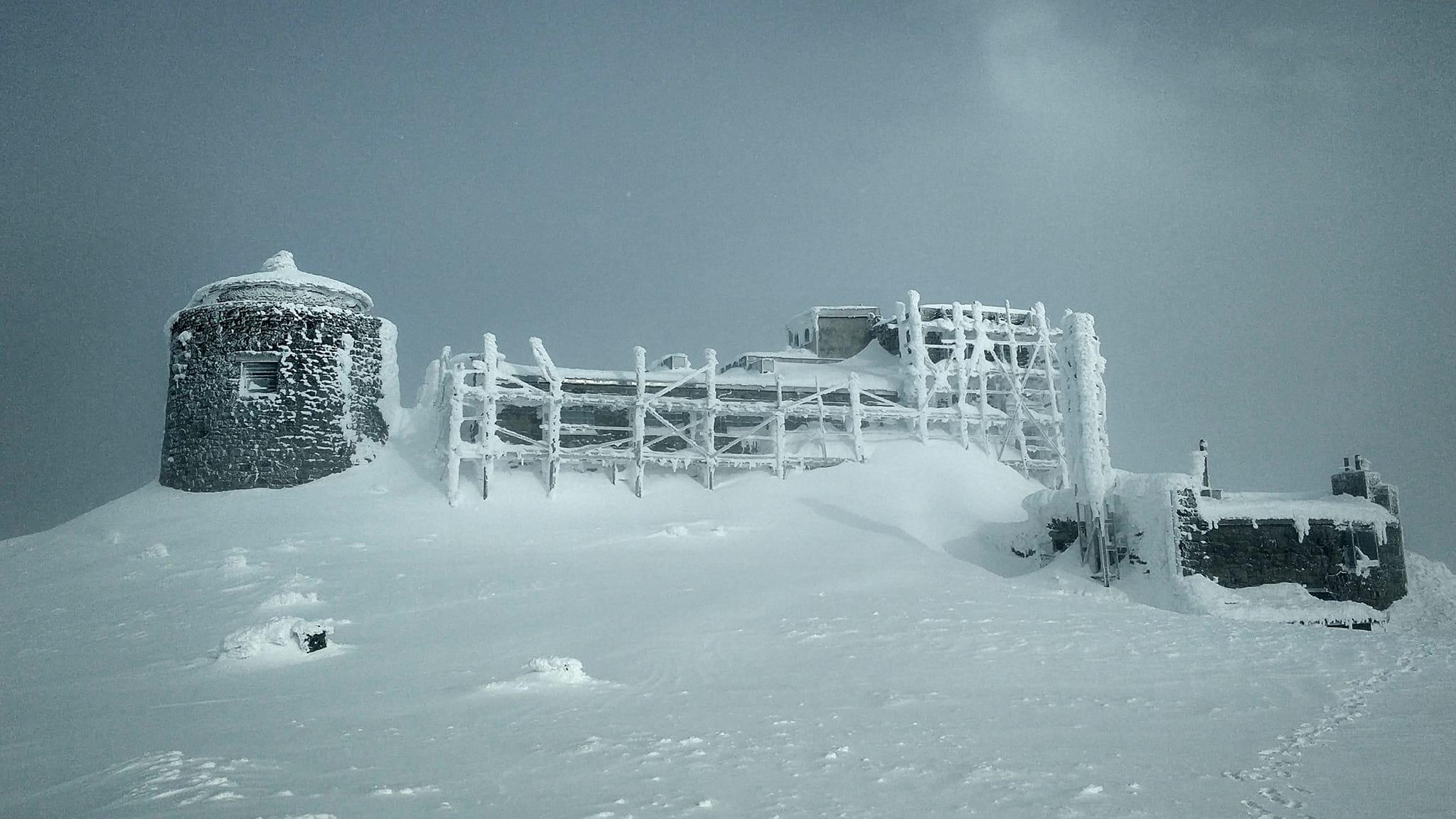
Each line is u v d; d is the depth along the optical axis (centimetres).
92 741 1562
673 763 1341
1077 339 3956
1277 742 1528
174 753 1402
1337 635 2678
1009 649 2414
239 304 4809
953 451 5388
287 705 1819
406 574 3384
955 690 1947
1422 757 1420
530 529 4275
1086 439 3875
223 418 4725
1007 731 1589
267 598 3033
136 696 1981
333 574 3384
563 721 1625
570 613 2859
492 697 1844
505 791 1198
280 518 4266
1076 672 2159
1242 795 1216
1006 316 5944
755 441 5541
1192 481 3569
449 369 5153
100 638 2689
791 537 4325
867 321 6619
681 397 5356
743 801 1162
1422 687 2014
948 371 5625
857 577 3569
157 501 4631
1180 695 1920
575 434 4944
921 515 4722
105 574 3541
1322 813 1141
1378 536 3731
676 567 3656
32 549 4119
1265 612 3322
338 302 5047
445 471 4725
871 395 5622
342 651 2394
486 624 2712
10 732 1675
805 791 1211
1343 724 1667
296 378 4791
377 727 1591
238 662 2278
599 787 1214
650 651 2341
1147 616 2955
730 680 2030
